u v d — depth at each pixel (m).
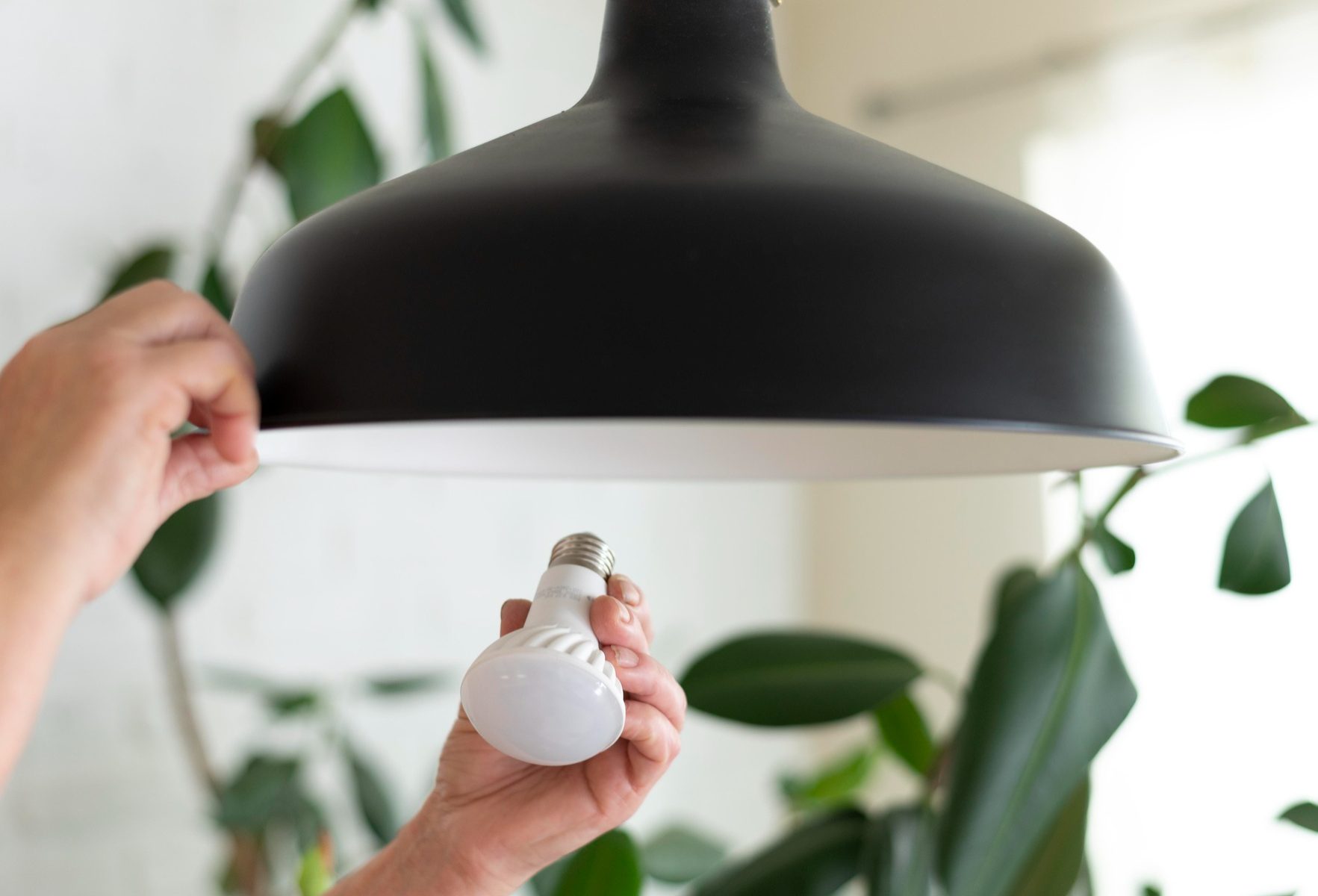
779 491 2.37
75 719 1.34
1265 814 1.80
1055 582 0.87
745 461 0.60
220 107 1.54
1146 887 1.25
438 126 1.36
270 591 1.56
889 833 0.98
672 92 0.40
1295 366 1.82
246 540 1.54
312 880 1.01
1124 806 1.89
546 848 0.69
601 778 0.67
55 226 1.36
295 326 0.34
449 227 0.31
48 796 1.32
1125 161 2.00
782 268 0.29
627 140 0.35
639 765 0.67
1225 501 1.85
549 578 0.53
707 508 2.22
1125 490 0.95
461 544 1.82
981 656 0.83
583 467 0.60
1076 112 2.06
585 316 0.29
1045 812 0.77
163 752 1.42
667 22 0.42
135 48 1.46
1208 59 1.93
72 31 1.40
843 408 0.28
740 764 2.26
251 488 1.55
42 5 1.37
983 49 2.20
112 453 0.40
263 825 1.24
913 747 1.27
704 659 1.01
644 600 0.56
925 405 0.29
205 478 0.52
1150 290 1.95
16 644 0.38
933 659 2.23
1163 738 1.87
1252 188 1.88
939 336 0.30
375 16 1.38
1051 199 2.07
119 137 1.43
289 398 0.33
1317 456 1.78
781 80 0.43
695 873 1.39
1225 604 1.84
